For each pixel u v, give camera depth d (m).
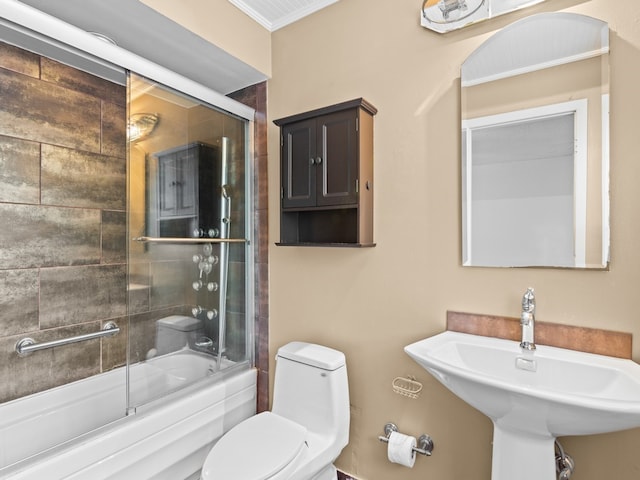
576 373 1.12
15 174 1.64
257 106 2.11
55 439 1.69
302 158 1.73
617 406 0.82
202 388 1.79
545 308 1.28
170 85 1.70
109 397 1.93
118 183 2.06
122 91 2.07
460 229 1.45
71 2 1.41
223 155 1.99
